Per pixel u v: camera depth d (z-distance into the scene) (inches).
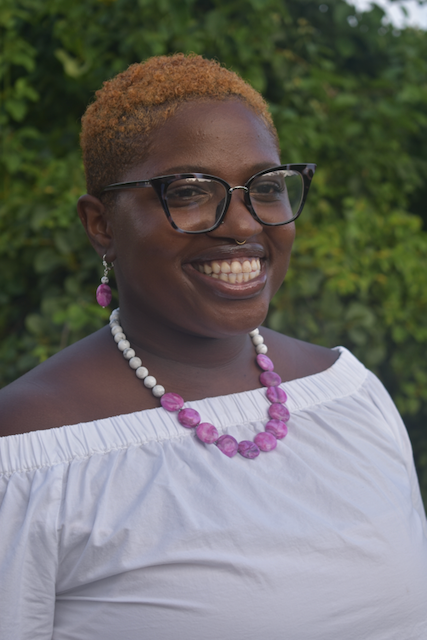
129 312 45.7
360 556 41.5
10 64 103.1
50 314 89.4
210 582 38.1
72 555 39.0
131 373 45.2
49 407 41.8
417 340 104.4
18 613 37.2
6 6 95.1
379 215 110.7
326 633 39.8
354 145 112.1
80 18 96.4
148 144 40.4
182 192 39.5
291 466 44.1
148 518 38.8
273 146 44.3
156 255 40.5
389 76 116.4
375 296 102.8
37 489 39.0
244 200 40.6
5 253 92.4
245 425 45.6
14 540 37.9
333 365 54.4
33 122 107.0
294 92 110.9
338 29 114.7
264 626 38.4
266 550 39.3
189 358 45.9
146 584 38.0
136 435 42.2
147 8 94.7
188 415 43.1
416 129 113.4
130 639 37.9
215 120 40.2
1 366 92.9
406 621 42.9
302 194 44.4
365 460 46.9
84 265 89.1
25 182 99.3
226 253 40.5
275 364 51.4
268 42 103.3
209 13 98.7
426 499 111.8
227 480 41.8
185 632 37.7
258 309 42.7
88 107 45.3
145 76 41.5
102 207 44.6
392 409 55.0
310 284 95.0
